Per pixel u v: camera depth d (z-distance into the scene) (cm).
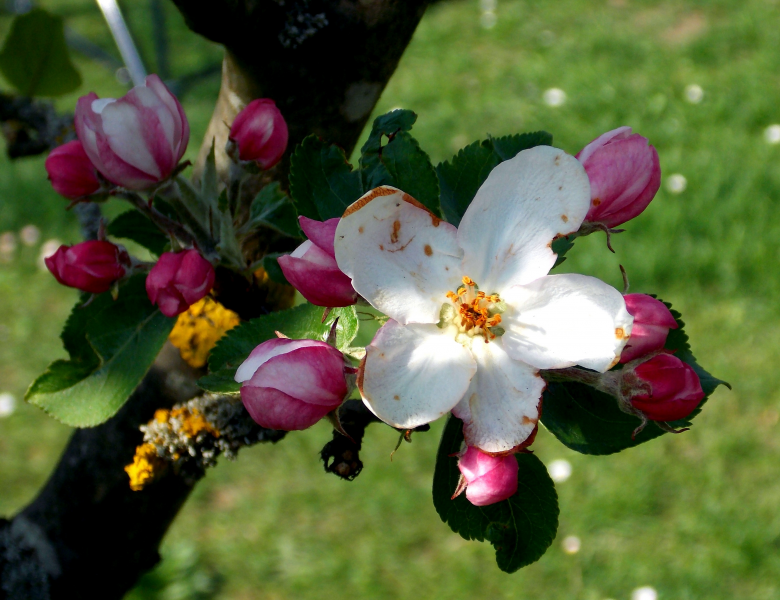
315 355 22
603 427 24
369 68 28
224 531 75
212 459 30
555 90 126
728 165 104
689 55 131
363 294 22
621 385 23
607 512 72
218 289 27
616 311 22
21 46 33
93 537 33
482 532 25
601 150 23
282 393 21
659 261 89
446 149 118
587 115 120
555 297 22
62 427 85
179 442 29
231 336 24
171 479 32
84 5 163
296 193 25
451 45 146
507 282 23
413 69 141
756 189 99
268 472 79
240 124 26
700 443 76
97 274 25
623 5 151
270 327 24
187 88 56
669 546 70
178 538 74
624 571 68
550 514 25
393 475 77
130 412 31
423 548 72
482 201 23
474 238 23
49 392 26
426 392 22
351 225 22
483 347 22
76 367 27
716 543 69
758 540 68
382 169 25
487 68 138
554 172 22
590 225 23
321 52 28
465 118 125
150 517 33
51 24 33
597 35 140
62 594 34
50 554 33
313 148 25
